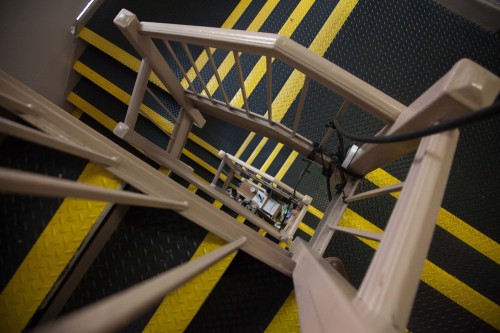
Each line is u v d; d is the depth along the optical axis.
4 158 1.14
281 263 1.37
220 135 3.94
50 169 1.16
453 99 0.80
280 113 2.95
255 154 3.80
